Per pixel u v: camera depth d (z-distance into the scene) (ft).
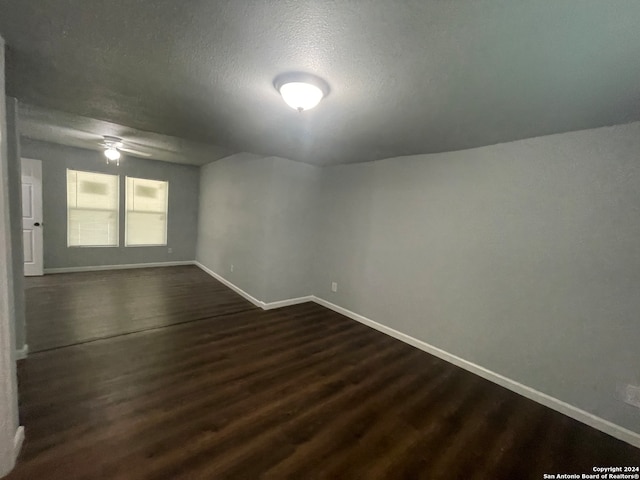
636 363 6.02
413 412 6.71
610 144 6.26
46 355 8.02
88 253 17.13
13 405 4.81
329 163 12.89
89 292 13.33
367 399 7.09
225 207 16.56
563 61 3.98
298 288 13.98
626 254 6.12
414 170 10.07
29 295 12.45
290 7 3.30
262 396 6.95
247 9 3.38
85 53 4.69
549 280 7.14
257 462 5.08
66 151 15.88
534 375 7.40
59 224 16.08
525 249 7.53
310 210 13.87
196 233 21.22
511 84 4.75
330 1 3.16
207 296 14.16
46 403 6.14
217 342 9.56
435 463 5.33
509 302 7.83
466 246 8.71
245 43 4.11
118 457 4.97
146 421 5.85
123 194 17.94
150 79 5.52
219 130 8.79
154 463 4.91
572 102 5.24
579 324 6.72
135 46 4.40
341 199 12.89
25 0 3.41
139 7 3.49
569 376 6.86
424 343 9.82
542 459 5.57
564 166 6.88
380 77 4.80
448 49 3.91
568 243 6.85
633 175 6.01
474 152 8.50
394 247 10.74
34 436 5.25
